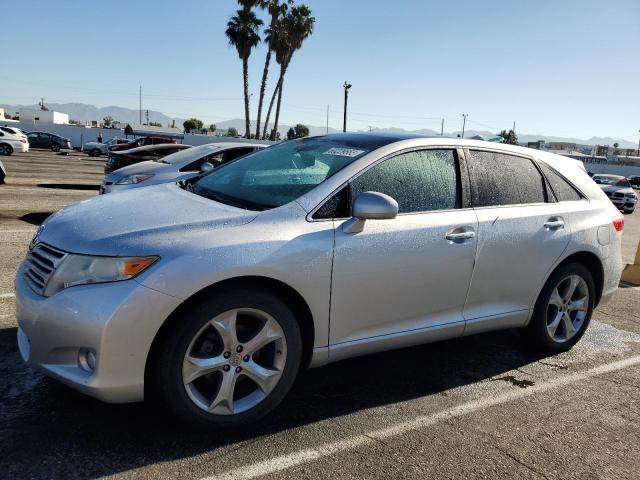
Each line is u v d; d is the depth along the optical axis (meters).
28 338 2.78
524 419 3.39
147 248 2.68
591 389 3.89
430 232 3.49
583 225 4.39
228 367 2.87
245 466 2.68
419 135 3.88
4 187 13.91
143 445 2.78
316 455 2.83
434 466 2.82
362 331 3.35
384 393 3.60
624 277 7.52
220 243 2.80
